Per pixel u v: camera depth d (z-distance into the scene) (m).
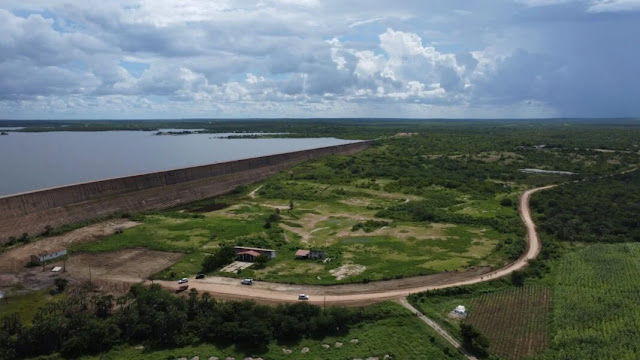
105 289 85.19
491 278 92.56
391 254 106.75
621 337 70.62
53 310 71.94
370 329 73.94
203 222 131.12
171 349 67.44
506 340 71.44
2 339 64.31
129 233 118.56
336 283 88.81
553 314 79.06
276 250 108.44
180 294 82.69
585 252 109.38
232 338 68.94
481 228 130.00
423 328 73.75
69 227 124.06
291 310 74.00
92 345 66.44
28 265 96.38
